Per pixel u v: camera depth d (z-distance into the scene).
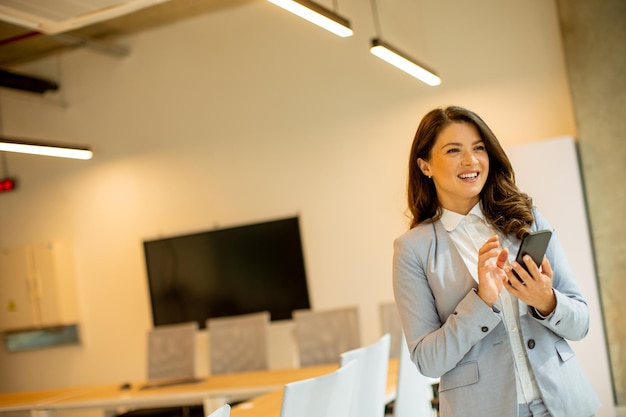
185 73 7.96
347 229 7.25
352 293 7.23
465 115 2.20
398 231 7.05
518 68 6.60
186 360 6.48
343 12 7.28
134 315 8.18
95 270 8.36
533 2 6.55
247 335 6.34
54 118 8.56
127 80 8.22
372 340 7.15
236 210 7.71
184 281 7.87
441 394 2.14
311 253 7.40
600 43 6.08
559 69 6.46
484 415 2.04
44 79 8.51
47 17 4.73
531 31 6.56
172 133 8.02
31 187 8.69
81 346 8.44
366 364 2.99
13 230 8.77
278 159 7.54
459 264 2.15
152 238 8.02
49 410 5.75
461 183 2.17
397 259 2.23
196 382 5.75
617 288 5.95
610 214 6.01
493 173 2.23
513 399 2.01
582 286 5.91
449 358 2.03
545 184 6.02
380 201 7.12
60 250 8.52
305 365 6.12
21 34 7.43
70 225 8.49
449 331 2.03
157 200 8.07
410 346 2.15
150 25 7.98
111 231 8.30
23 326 8.56
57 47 8.23
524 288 1.97
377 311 7.14
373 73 7.16
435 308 2.20
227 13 7.75
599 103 6.07
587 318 2.05
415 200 2.32
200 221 7.87
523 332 2.05
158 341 6.62
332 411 2.48
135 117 8.20
